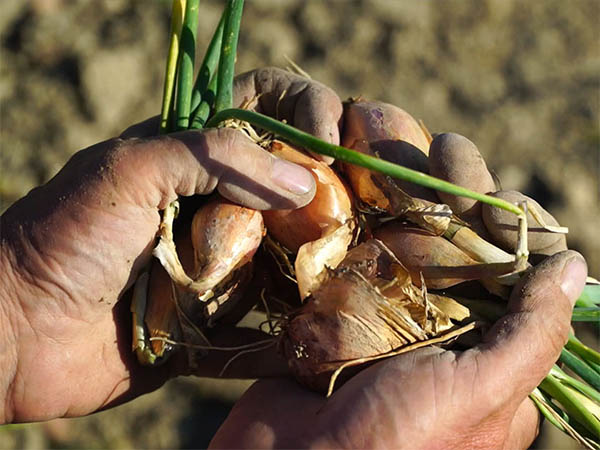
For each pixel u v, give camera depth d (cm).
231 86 40
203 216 37
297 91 41
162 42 95
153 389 43
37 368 39
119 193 36
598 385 38
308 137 34
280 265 39
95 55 92
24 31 96
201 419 74
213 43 42
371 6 98
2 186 85
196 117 40
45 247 37
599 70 95
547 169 86
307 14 97
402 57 95
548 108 91
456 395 34
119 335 40
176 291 38
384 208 39
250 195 37
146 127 42
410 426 34
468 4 99
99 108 89
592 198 84
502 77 95
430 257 37
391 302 36
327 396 35
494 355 35
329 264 37
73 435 72
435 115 91
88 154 38
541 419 41
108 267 37
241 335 44
